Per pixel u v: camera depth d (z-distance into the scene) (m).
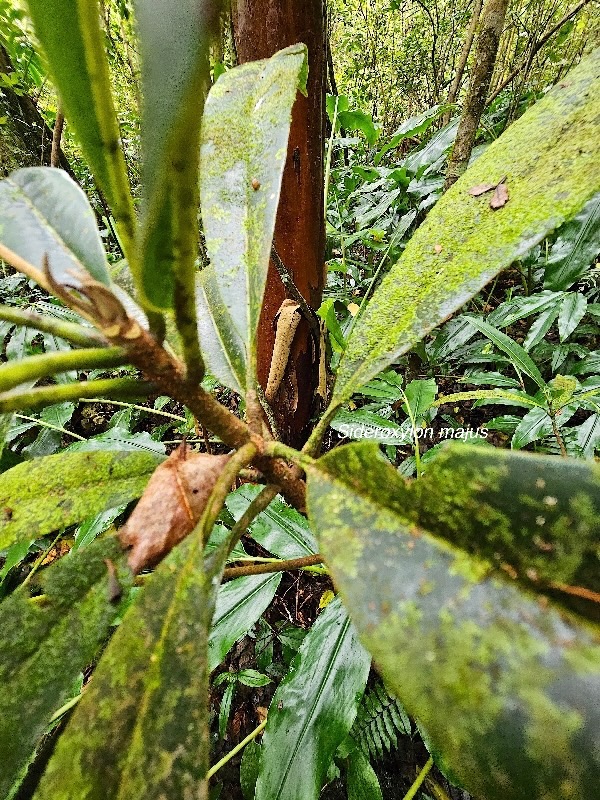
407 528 0.14
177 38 0.10
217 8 0.10
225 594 0.40
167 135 0.11
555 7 1.12
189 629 0.15
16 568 0.59
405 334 0.21
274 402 0.44
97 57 0.11
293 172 0.39
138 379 0.16
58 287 0.14
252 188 0.26
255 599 0.39
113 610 0.17
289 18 0.34
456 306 0.20
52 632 0.17
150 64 0.11
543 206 0.19
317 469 0.16
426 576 0.14
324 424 0.22
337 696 0.32
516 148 0.22
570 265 0.49
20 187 0.21
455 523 0.14
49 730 0.36
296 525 0.42
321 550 0.14
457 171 0.63
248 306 0.24
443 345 0.72
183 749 0.13
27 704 0.16
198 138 0.11
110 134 0.12
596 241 0.48
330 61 0.76
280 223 0.41
